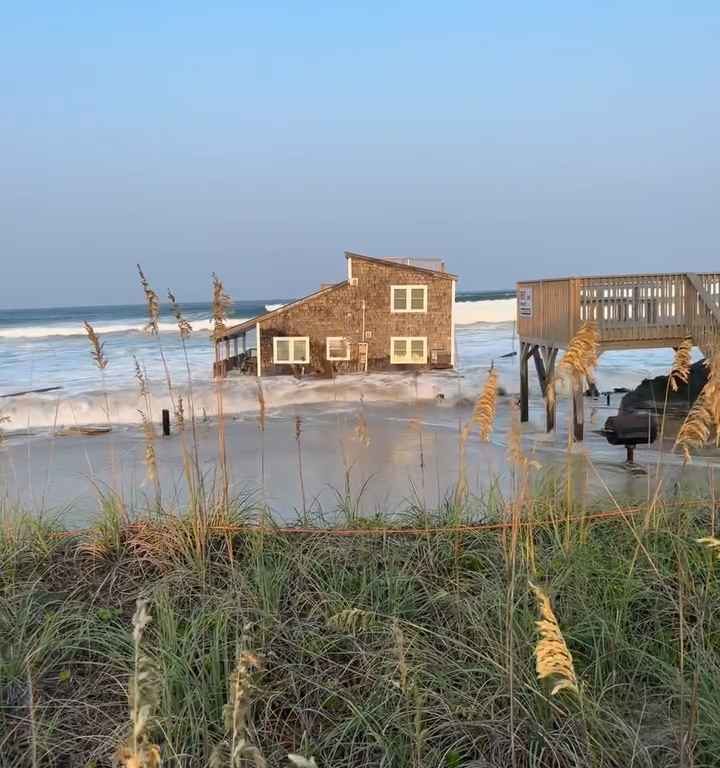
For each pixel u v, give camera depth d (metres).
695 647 3.72
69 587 5.13
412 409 20.11
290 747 3.47
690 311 13.27
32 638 4.28
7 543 5.73
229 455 12.80
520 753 3.31
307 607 4.73
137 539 5.67
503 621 4.11
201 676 3.72
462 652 3.97
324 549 5.41
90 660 4.22
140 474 11.17
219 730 3.43
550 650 2.46
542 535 5.58
